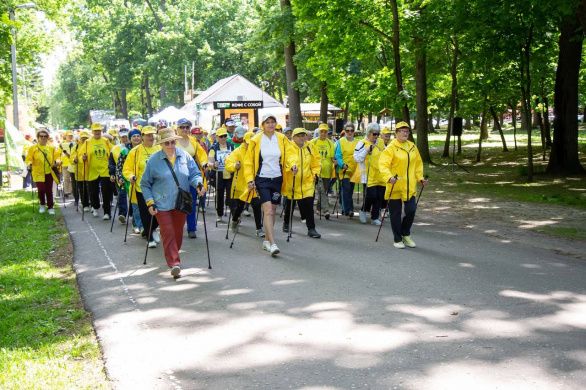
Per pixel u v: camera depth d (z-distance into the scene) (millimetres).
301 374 4531
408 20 20484
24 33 35188
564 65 19672
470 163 25766
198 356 4953
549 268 7641
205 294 6844
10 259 9156
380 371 4535
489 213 12578
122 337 5434
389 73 25703
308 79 27516
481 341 5078
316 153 10125
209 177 14469
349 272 7668
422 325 5535
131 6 65562
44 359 4902
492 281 7023
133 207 11203
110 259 8922
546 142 32312
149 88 74750
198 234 10977
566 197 14664
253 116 29297
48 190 14172
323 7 20766
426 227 11117
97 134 13227
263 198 9078
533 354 4766
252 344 5195
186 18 59344
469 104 25766
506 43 18312
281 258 8656
